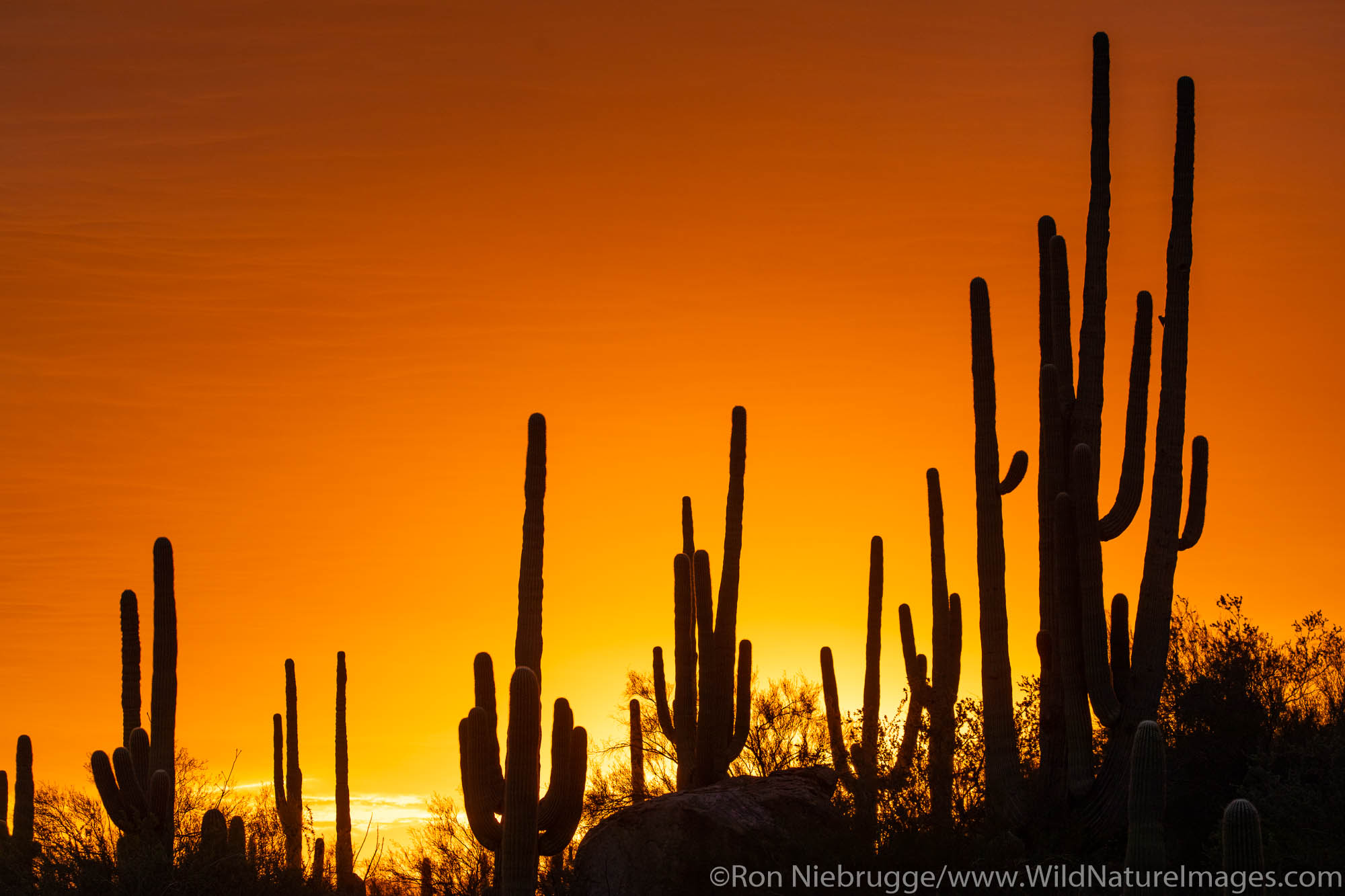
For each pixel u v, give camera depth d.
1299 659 48.44
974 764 45.78
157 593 50.88
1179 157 45.56
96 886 46.38
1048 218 50.78
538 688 40.84
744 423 53.69
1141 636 42.84
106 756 49.41
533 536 44.50
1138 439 47.16
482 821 42.44
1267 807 39.69
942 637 50.41
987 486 46.47
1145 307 48.19
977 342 47.44
